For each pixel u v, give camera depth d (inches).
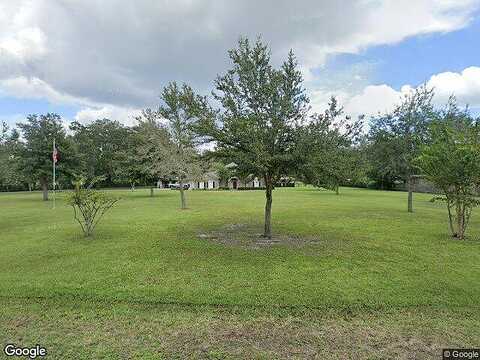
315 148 355.3
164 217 641.6
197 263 299.7
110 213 714.8
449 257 323.6
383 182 1924.2
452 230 444.8
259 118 366.3
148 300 214.8
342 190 1861.5
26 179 1245.1
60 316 193.2
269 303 210.1
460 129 482.3
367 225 532.4
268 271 275.3
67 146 1234.0
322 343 163.2
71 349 156.6
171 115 874.8
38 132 1186.6
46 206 941.8
